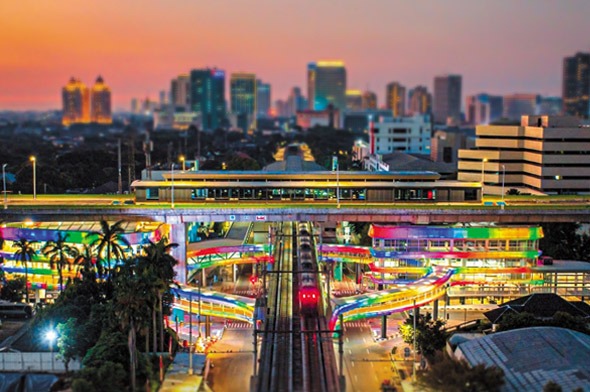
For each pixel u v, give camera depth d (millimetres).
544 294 195625
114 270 194375
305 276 198500
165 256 175625
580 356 146875
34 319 180125
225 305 191000
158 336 173125
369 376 167000
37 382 151125
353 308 181125
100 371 141875
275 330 170250
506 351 153000
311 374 150250
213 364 175000
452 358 148625
